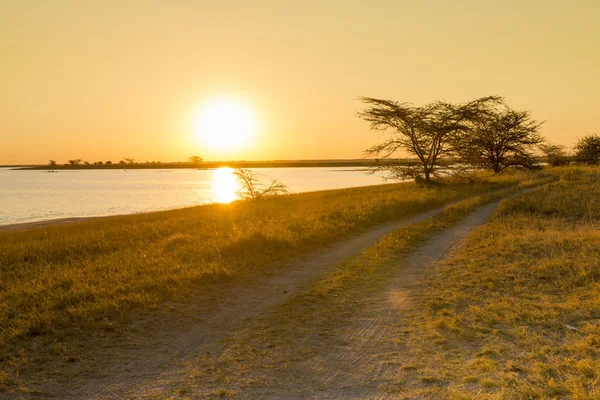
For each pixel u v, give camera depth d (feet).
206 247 40.09
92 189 230.89
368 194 92.53
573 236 41.09
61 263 38.52
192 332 23.11
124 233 54.49
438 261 37.04
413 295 28.22
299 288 30.83
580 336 20.24
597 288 26.20
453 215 60.70
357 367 18.74
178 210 88.94
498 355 18.89
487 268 33.06
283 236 44.34
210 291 29.60
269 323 24.14
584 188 76.84
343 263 37.19
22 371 18.61
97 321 23.93
